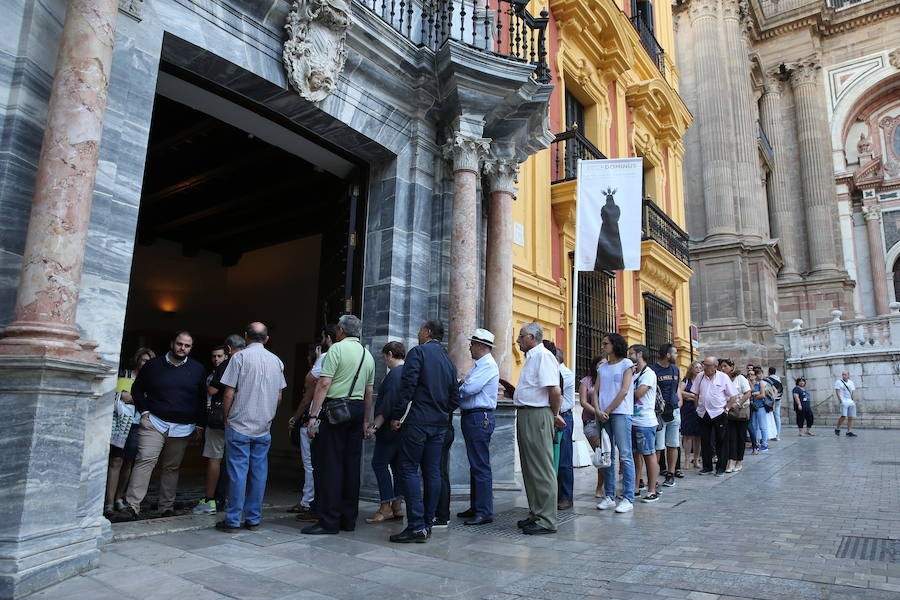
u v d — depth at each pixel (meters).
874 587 3.12
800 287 28.72
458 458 6.45
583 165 6.66
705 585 3.19
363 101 6.35
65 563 3.16
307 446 5.22
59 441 3.24
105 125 4.19
